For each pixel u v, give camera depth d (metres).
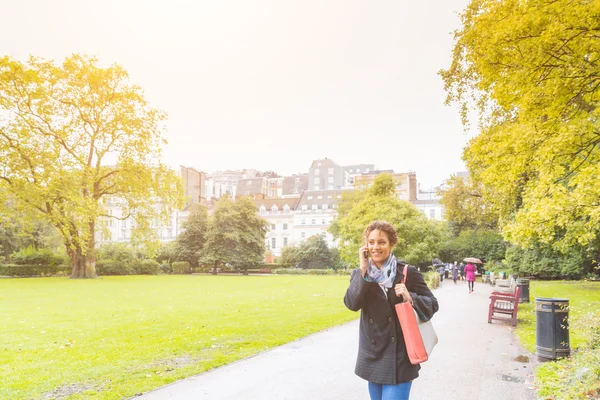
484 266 50.19
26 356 8.16
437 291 26.86
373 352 3.15
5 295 22.47
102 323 12.31
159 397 5.70
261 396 5.78
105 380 6.51
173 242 67.50
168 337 10.05
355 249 41.72
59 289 27.06
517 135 9.09
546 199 8.98
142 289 27.05
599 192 8.02
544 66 8.23
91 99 41.97
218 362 7.59
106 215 43.88
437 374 7.04
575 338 9.47
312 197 97.75
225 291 25.20
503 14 8.77
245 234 62.00
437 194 45.72
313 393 5.92
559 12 7.66
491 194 18.08
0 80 36.25
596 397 5.04
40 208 38.00
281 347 8.98
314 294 22.67
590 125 8.38
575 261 33.66
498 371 7.24
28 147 37.00
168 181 44.22
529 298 19.64
